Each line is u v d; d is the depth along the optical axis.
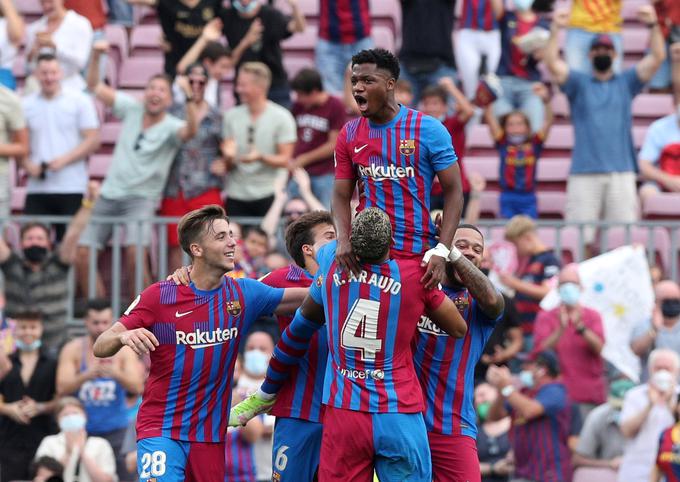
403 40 49.44
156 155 42.59
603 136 45.44
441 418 25.27
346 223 23.50
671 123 47.00
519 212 45.69
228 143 42.56
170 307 25.30
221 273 25.34
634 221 43.50
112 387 36.31
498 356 38.00
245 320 25.58
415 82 49.25
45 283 39.12
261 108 43.44
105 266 41.56
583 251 40.94
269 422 35.31
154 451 25.27
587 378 37.72
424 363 25.22
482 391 37.69
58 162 43.16
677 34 53.38
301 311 24.70
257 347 36.19
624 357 38.69
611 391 36.72
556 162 49.84
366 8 49.47
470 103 47.50
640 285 39.03
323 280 23.78
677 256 41.62
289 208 40.72
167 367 25.38
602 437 36.62
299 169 42.56
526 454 35.94
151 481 25.16
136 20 58.38
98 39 50.41
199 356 25.34
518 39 49.31
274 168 43.12
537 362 36.25
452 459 25.27
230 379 25.81
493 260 39.97
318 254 24.16
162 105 42.78
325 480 23.81
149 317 25.30
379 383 23.47
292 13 52.62
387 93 22.97
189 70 42.78
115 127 51.78
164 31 48.34
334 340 23.66
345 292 23.42
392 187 23.22
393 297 23.25
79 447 34.62
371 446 23.47
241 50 47.31
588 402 37.56
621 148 45.53
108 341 24.97
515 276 39.78
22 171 49.72
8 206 43.06
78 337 39.88
